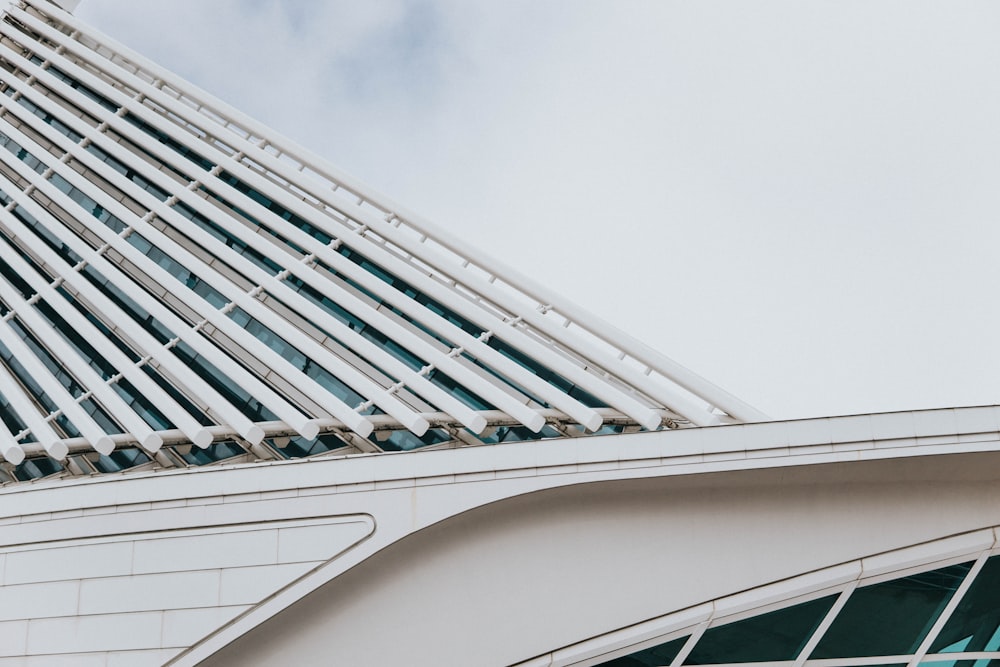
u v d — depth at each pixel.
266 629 12.38
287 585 12.24
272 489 12.65
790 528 12.28
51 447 14.70
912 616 12.17
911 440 11.78
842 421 11.95
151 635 12.29
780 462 11.91
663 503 12.43
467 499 12.30
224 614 12.24
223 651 12.30
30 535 13.01
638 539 12.40
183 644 12.20
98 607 12.52
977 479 12.25
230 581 12.35
